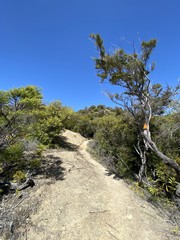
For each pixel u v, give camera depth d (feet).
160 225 15.61
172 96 21.93
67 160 29.73
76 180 22.36
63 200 17.71
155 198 20.77
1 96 18.60
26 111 21.26
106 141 31.65
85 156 36.94
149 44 21.49
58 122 38.52
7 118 20.67
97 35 22.71
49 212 15.80
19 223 14.03
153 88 23.27
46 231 13.56
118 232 13.98
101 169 29.89
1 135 20.16
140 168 25.66
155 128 26.30
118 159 28.84
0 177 20.84
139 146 26.84
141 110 23.63
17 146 21.15
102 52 23.20
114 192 21.16
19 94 20.17
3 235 12.67
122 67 22.57
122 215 16.37
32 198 17.58
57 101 43.96
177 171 17.85
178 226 15.79
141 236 13.73
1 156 19.54
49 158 29.50
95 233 13.64
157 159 24.21
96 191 20.49
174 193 20.92
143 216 16.69
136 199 20.16
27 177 20.75
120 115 33.42
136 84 22.27
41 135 35.32
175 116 21.97
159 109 24.52
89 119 65.26
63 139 47.29
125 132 28.71
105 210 16.87
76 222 14.71
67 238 12.96
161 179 21.84
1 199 17.04
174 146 24.12
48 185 20.34
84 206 16.98
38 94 22.63
